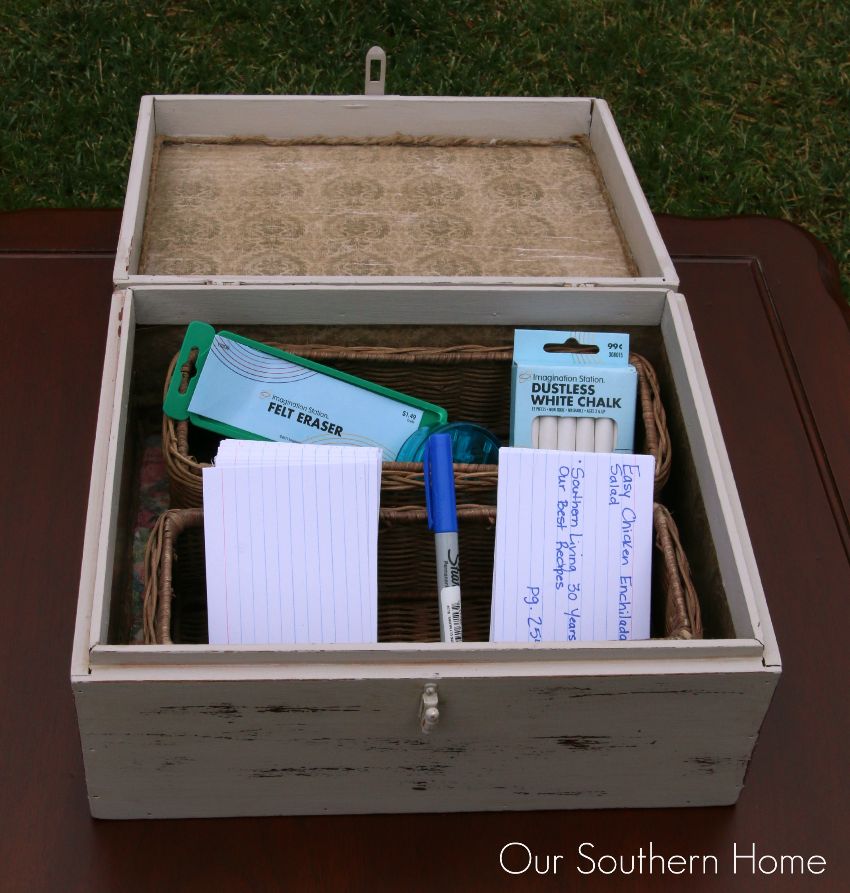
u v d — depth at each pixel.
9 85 2.56
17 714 1.02
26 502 1.18
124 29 2.65
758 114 2.67
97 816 0.96
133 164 1.32
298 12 2.73
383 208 1.37
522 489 1.06
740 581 0.97
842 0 2.92
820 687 1.08
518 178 1.43
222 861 0.95
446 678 0.88
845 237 2.46
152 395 1.28
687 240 1.52
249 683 0.87
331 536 1.03
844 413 1.33
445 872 0.95
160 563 1.01
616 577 1.05
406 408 1.19
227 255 1.29
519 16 2.78
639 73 2.70
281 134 1.45
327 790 0.97
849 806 1.00
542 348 1.21
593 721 0.93
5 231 1.45
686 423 1.15
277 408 1.18
